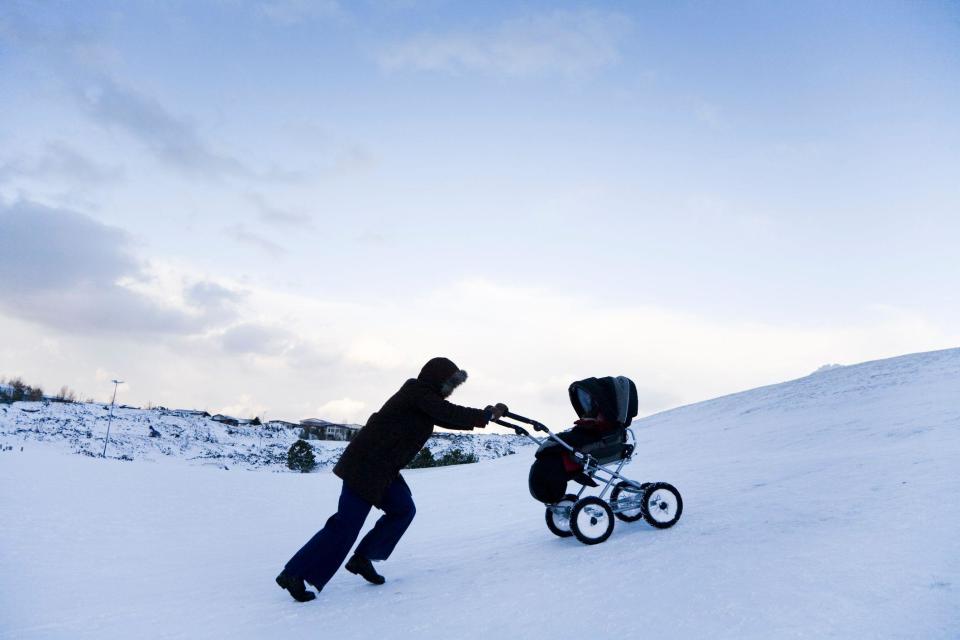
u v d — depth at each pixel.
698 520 5.00
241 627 3.30
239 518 7.91
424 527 7.32
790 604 2.84
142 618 3.51
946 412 10.41
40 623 3.43
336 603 3.75
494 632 2.93
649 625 2.79
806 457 8.48
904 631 2.43
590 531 4.68
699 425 16.86
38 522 6.52
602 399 5.04
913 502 4.43
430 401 4.21
